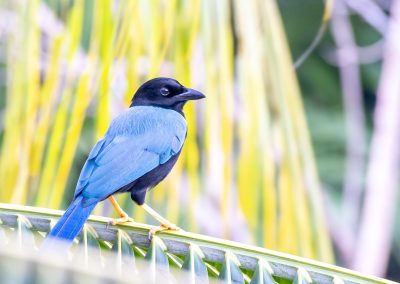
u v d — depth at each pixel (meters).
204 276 8.59
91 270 6.49
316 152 24.27
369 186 22.08
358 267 21.58
